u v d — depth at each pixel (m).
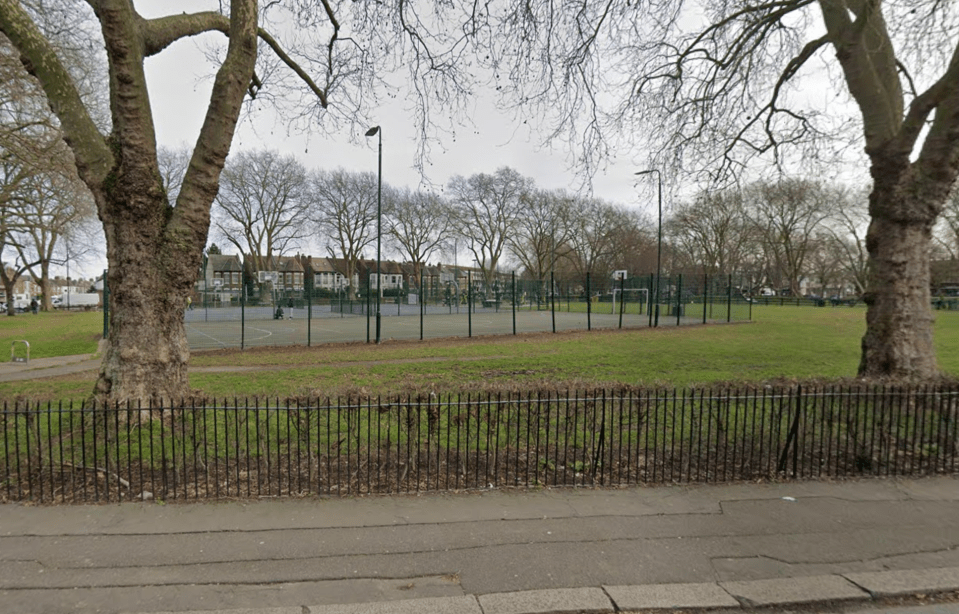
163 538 3.48
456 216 54.91
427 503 4.05
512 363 11.88
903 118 7.68
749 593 2.97
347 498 4.11
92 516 3.77
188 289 6.35
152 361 5.95
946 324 24.97
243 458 4.90
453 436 5.57
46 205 27.22
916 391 5.26
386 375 10.28
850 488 4.48
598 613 2.82
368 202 54.25
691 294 30.52
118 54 5.66
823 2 7.75
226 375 10.41
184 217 6.23
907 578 3.14
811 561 3.32
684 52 9.32
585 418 5.08
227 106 6.31
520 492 4.29
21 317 38.88
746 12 8.37
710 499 4.22
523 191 52.75
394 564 3.21
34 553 3.28
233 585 2.98
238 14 6.28
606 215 54.06
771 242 52.75
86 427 5.68
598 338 18.77
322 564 3.20
